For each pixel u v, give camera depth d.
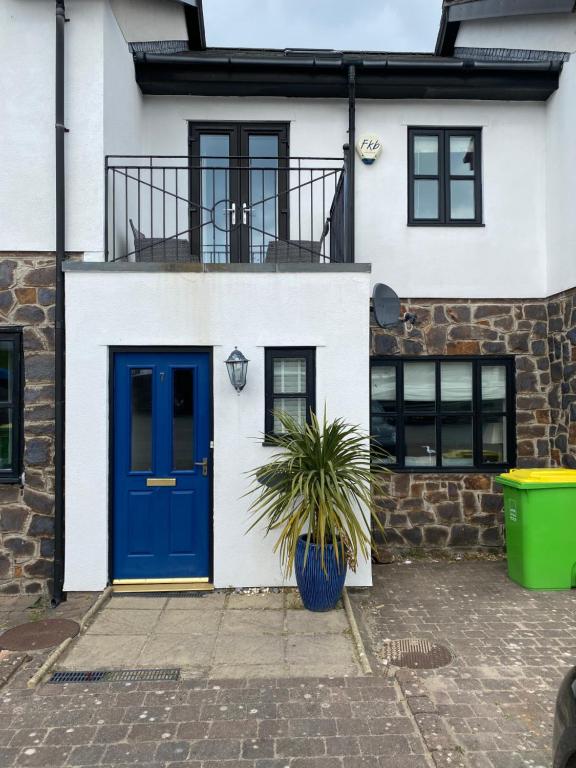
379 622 4.22
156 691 3.27
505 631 4.07
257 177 6.41
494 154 6.29
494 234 6.26
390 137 6.27
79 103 4.84
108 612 4.32
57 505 4.66
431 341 6.17
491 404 6.25
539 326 6.23
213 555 4.74
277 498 4.61
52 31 4.84
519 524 4.99
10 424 4.86
